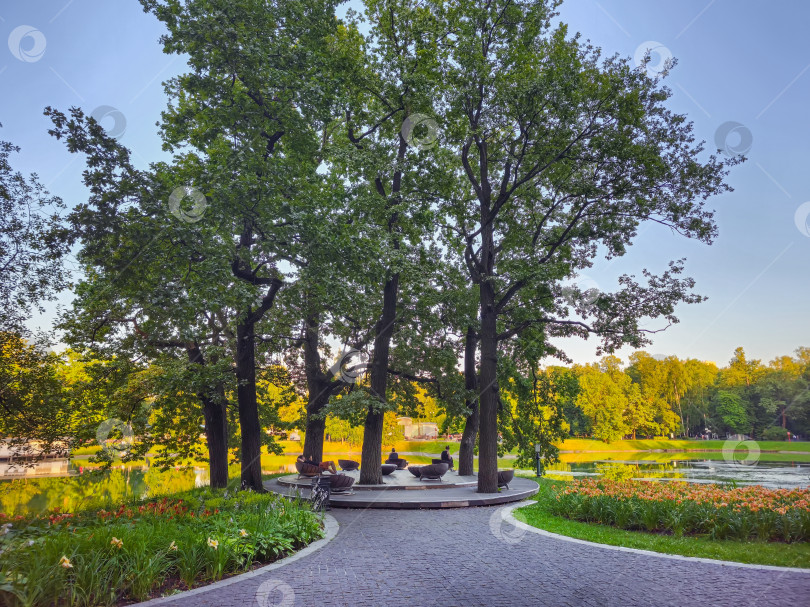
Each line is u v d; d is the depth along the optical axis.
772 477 23.28
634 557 8.52
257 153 15.58
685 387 64.56
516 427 23.95
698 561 8.10
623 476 24.69
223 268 13.98
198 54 15.24
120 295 15.71
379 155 19.19
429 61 17.52
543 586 6.89
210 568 7.42
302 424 24.80
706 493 11.62
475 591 6.70
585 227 17.59
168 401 17.48
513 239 20.22
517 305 20.59
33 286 15.41
